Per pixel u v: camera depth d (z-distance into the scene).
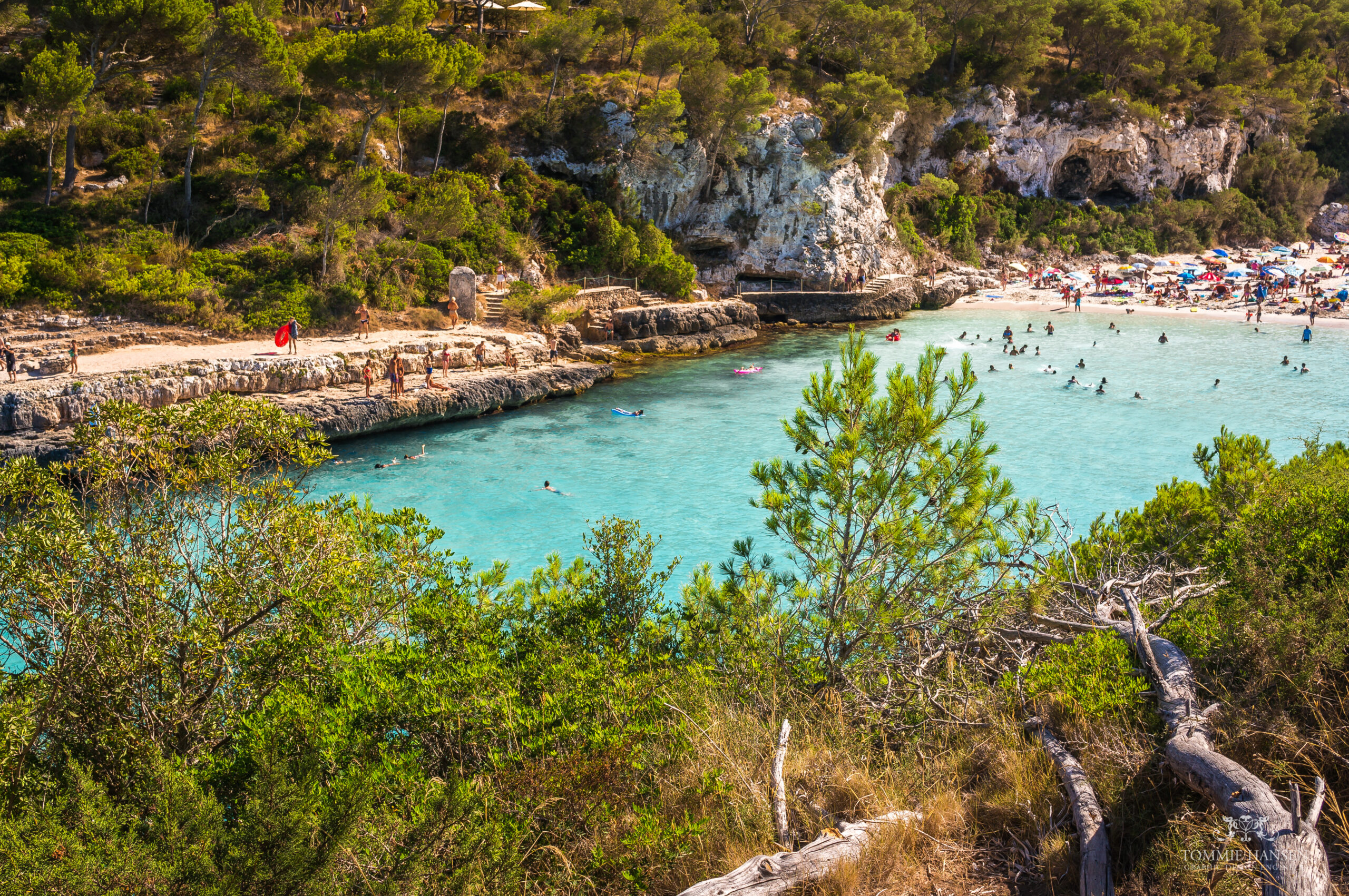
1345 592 6.01
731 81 55.47
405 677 6.54
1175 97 86.62
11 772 5.52
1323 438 29.89
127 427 7.09
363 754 5.78
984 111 77.50
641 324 48.41
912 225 69.81
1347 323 55.25
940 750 6.47
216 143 43.88
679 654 8.78
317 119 47.44
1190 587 7.32
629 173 55.22
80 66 37.88
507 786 5.51
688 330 49.81
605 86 56.91
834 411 8.02
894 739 6.93
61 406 26.23
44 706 5.95
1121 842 4.82
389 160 48.41
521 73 57.31
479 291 45.12
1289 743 5.03
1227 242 87.44
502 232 47.91
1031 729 6.07
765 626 8.34
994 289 70.75
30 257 33.78
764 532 22.05
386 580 8.23
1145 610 7.31
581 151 55.00
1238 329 54.50
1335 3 108.00
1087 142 80.88
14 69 42.22
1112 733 5.55
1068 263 77.56
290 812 4.37
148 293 34.16
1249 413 33.84
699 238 59.62
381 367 33.88
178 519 7.21
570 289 45.66
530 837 5.38
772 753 6.31
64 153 41.03
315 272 39.31
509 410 35.78
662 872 5.34
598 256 51.69
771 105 58.41
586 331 46.81
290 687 6.46
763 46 67.06
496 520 23.22
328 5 61.34
